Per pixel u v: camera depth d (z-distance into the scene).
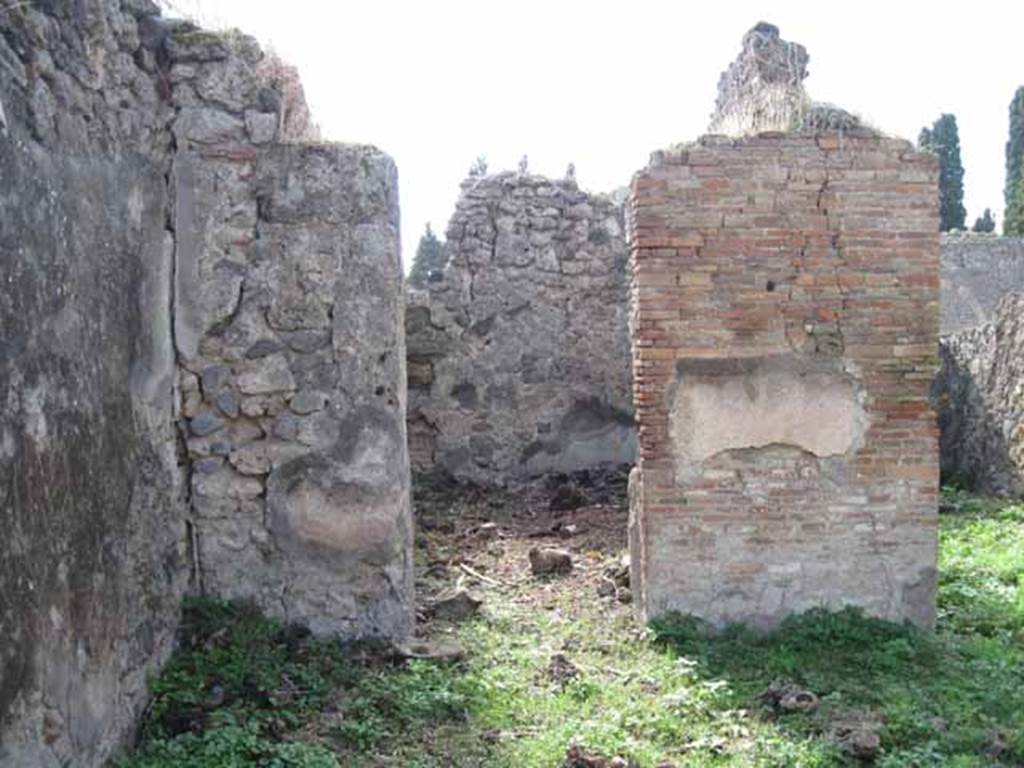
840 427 5.77
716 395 5.74
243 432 5.52
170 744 4.17
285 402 5.53
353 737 4.37
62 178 3.80
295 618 5.55
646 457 5.76
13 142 3.35
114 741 4.06
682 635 5.63
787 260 5.73
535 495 10.58
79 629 3.77
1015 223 25.31
